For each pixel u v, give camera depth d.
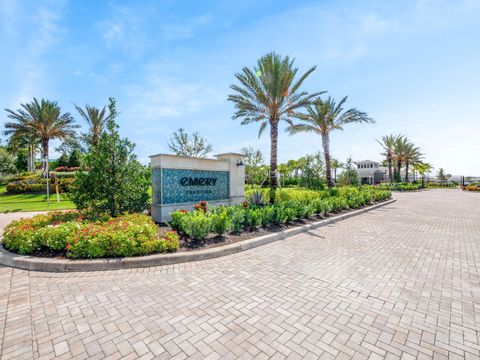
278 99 13.35
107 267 4.47
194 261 4.98
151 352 2.38
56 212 7.31
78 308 3.16
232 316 3.01
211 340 2.56
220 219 6.26
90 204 7.18
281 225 8.02
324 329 2.76
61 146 37.72
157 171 8.73
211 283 3.94
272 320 2.93
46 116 24.33
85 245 4.70
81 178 7.02
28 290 3.66
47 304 3.26
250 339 2.58
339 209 11.70
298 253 5.56
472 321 2.93
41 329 2.73
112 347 2.45
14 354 2.35
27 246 4.86
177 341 2.54
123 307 3.19
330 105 20.25
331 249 5.88
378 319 2.96
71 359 2.28
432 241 6.67
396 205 16.11
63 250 5.01
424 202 18.20
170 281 4.01
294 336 2.63
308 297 3.50
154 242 4.99
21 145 33.88
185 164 9.34
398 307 3.24
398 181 44.16
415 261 5.05
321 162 21.67
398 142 39.66
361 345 2.50
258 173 25.94
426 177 62.19
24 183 22.39
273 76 12.49
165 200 8.74
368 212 12.59
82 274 4.26
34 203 17.22
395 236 7.24
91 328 2.75
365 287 3.82
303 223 8.62
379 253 5.58
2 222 9.85
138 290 3.68
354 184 24.44
